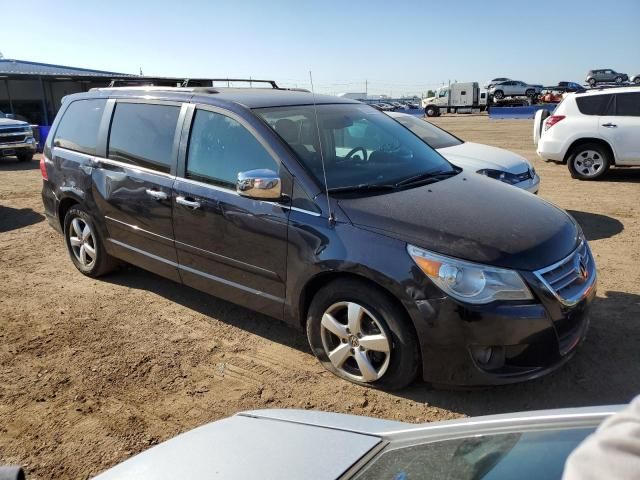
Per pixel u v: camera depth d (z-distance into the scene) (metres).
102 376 3.79
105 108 5.15
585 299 3.39
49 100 33.38
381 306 3.28
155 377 3.77
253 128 3.94
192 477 1.72
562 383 3.54
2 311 4.86
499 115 36.28
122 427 3.24
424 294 3.09
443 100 48.56
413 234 3.21
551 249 3.27
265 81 5.64
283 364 3.90
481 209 3.54
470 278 3.03
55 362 3.98
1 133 15.78
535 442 1.51
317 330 3.67
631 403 0.97
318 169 3.74
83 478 2.83
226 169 4.06
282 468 1.70
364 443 1.80
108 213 5.03
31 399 3.53
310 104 4.48
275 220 3.69
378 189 3.74
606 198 9.01
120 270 5.78
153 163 4.58
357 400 3.43
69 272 5.87
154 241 4.64
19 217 8.60
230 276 4.10
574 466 0.93
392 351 3.32
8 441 3.13
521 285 3.06
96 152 5.15
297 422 2.08
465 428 1.68
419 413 3.28
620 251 6.14
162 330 4.46
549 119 11.12
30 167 15.29
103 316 4.74
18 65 36.94
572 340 3.28
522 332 3.04
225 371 3.83
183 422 3.28
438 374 3.17
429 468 1.53
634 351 3.88
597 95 10.48
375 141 4.44
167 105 4.58
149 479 1.75
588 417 1.58
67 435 3.18
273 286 3.82
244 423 2.12
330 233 3.43
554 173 11.77
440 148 7.82
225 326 4.52
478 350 3.08
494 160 7.22
